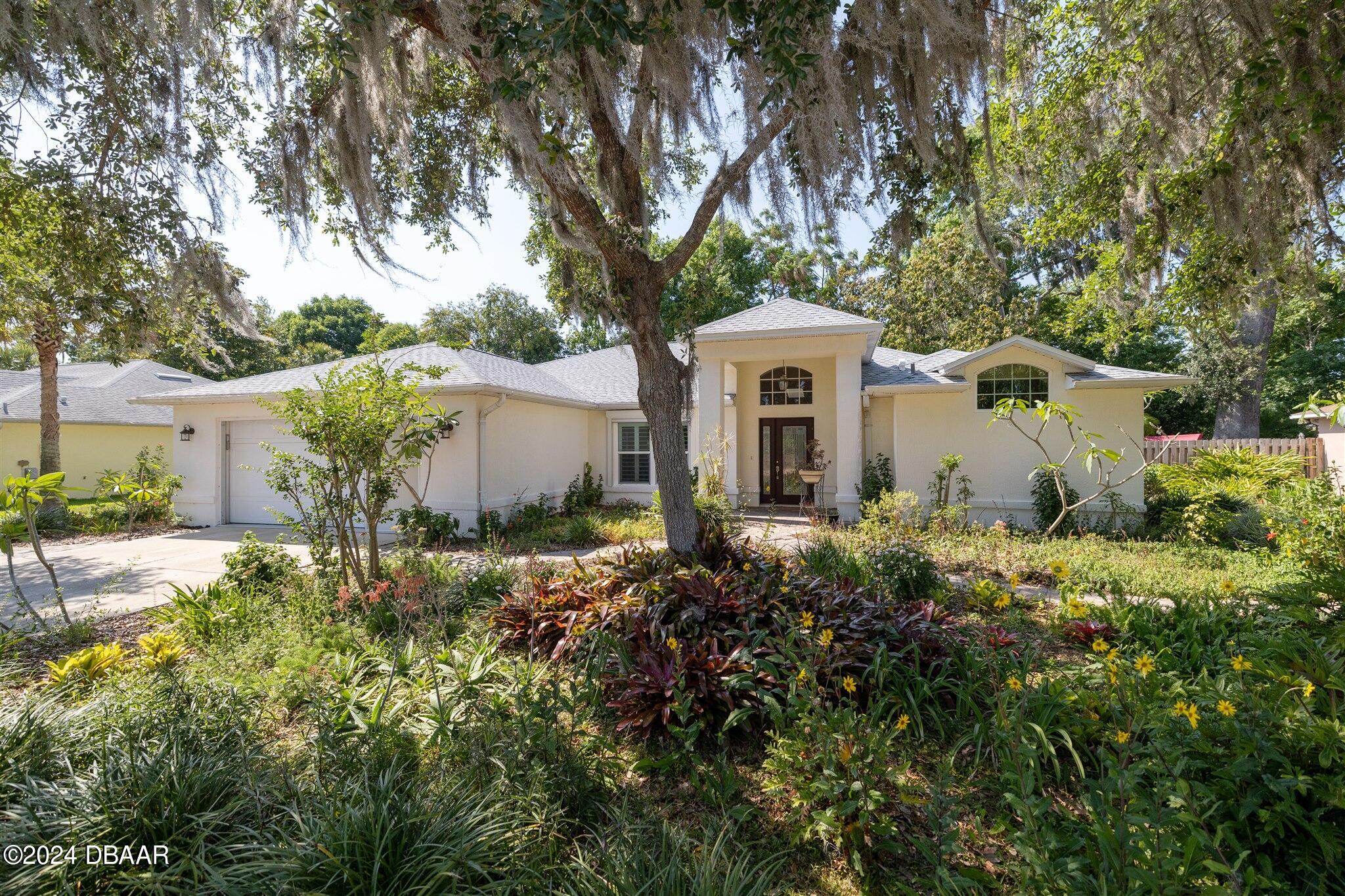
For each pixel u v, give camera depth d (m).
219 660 4.28
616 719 3.56
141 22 4.10
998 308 20.23
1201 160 6.20
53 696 3.21
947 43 4.41
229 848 2.15
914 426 11.50
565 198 4.98
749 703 3.30
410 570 5.76
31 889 1.97
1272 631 3.72
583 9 3.22
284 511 12.17
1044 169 6.68
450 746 3.01
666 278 5.54
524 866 2.20
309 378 12.30
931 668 3.55
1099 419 10.59
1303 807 2.16
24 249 6.12
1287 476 11.09
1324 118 4.57
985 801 2.75
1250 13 4.62
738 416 15.20
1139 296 7.64
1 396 19.31
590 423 15.41
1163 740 2.26
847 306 22.23
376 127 4.92
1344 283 9.05
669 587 4.45
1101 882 1.79
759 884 2.04
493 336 32.44
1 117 4.77
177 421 12.71
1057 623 4.70
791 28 3.67
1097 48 6.50
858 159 4.93
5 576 8.11
